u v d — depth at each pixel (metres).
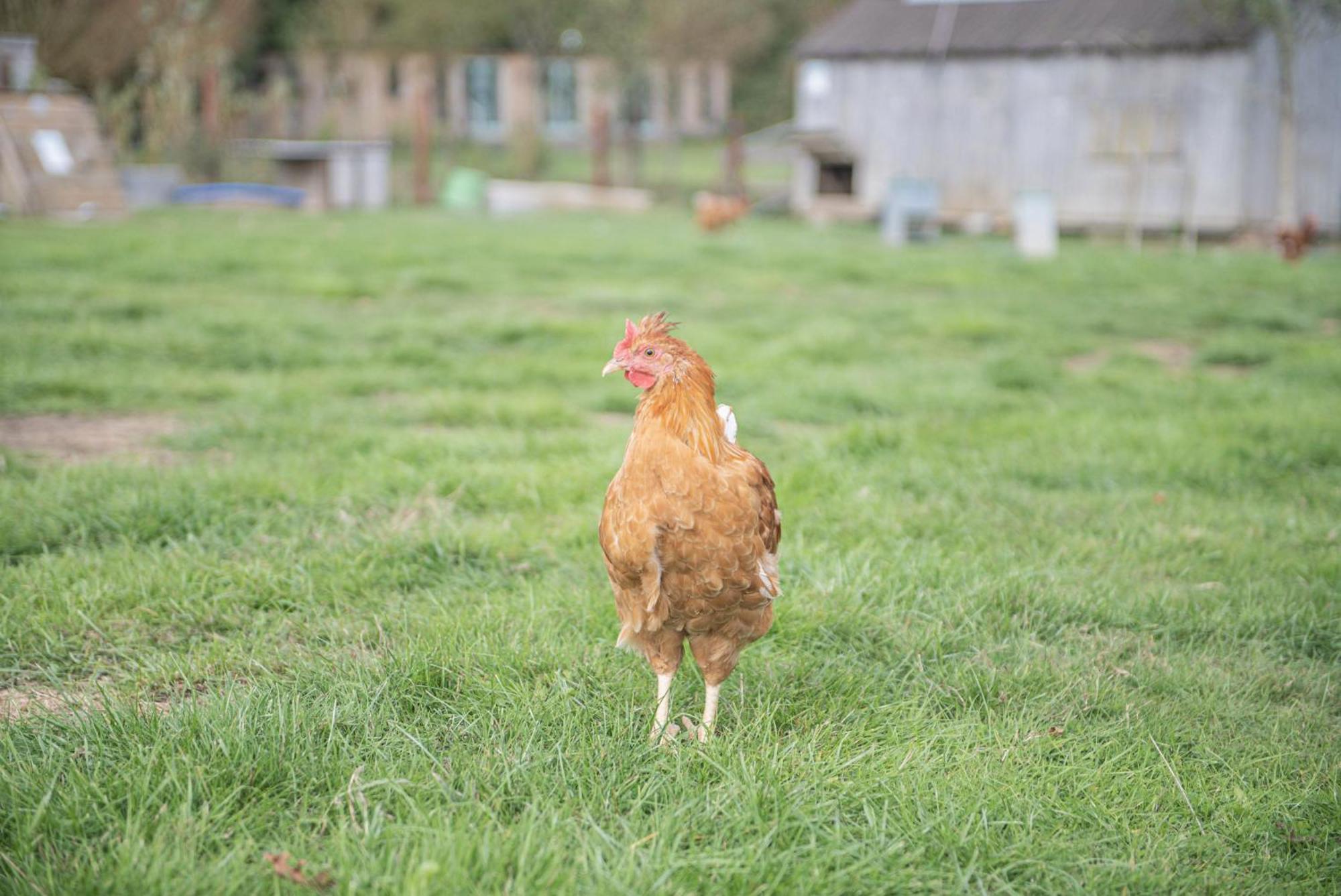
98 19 33.69
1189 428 8.28
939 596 5.26
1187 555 5.96
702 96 54.78
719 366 9.91
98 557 5.24
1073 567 5.71
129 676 4.28
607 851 3.15
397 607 4.98
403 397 8.93
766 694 4.25
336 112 46.38
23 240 16.48
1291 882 3.33
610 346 10.73
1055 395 9.47
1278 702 4.58
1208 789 3.81
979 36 29.38
